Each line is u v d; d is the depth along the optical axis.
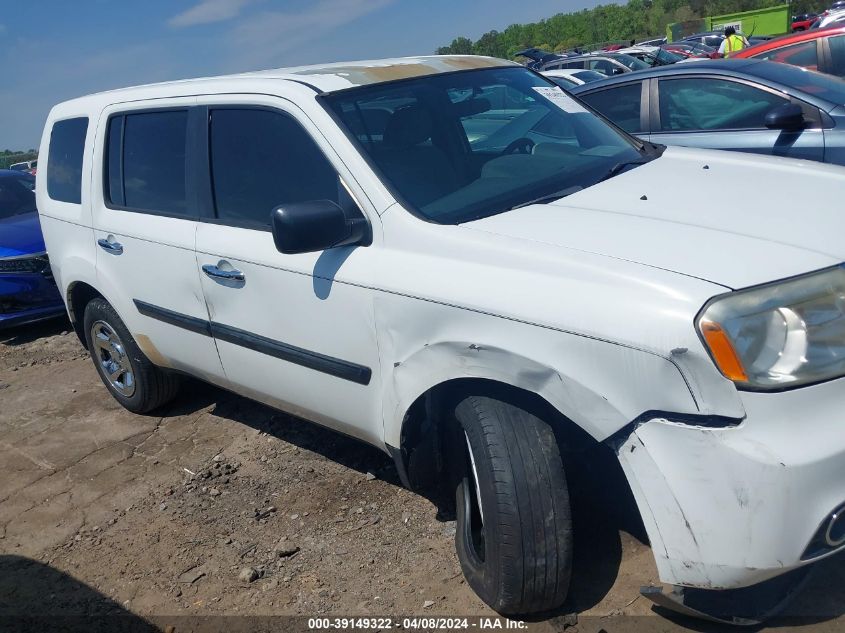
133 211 4.11
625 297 2.25
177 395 4.88
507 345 2.46
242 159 3.49
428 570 3.08
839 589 2.66
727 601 2.48
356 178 3.01
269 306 3.31
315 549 3.32
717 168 3.24
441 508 3.46
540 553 2.53
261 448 4.29
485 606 2.82
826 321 2.19
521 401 2.63
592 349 2.27
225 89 3.62
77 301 4.95
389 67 3.61
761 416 2.10
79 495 4.07
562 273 2.40
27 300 6.79
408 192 2.97
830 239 2.42
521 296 2.44
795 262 2.28
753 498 2.09
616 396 2.25
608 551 2.99
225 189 3.56
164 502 3.87
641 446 2.23
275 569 3.23
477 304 2.52
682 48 26.03
